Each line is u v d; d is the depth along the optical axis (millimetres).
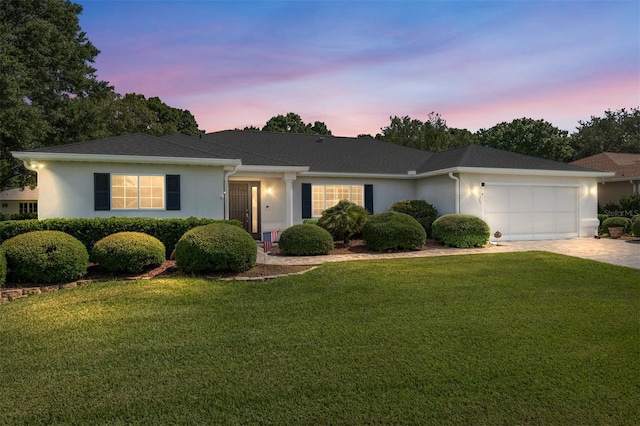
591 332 5203
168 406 3465
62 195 11281
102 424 3209
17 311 6434
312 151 18422
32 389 3811
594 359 4352
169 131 38656
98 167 11539
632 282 8086
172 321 5852
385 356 4469
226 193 13383
